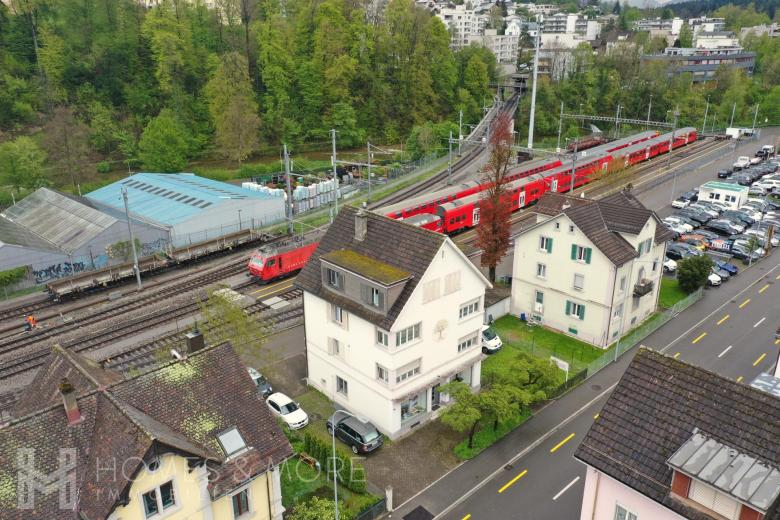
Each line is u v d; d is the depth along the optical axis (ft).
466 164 368.27
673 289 192.34
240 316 133.49
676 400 78.33
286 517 93.25
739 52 632.38
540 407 130.82
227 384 88.48
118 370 142.51
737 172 337.31
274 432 87.35
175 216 230.89
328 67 429.79
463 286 123.03
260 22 451.53
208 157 394.11
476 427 120.88
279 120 413.59
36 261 192.95
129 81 399.44
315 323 129.90
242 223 246.68
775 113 502.38
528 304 169.78
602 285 150.92
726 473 67.67
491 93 517.14
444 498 104.83
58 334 162.61
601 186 308.60
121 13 406.00
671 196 290.97
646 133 410.11
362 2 517.55
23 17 385.91
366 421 118.32
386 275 112.47
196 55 420.36
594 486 81.51
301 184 329.52
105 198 264.52
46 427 73.77
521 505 103.35
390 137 446.60
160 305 179.63
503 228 179.73
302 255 202.28
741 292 191.31
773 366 147.13
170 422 81.00
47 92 362.33
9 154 285.84
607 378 142.00
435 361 122.52
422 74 459.73
